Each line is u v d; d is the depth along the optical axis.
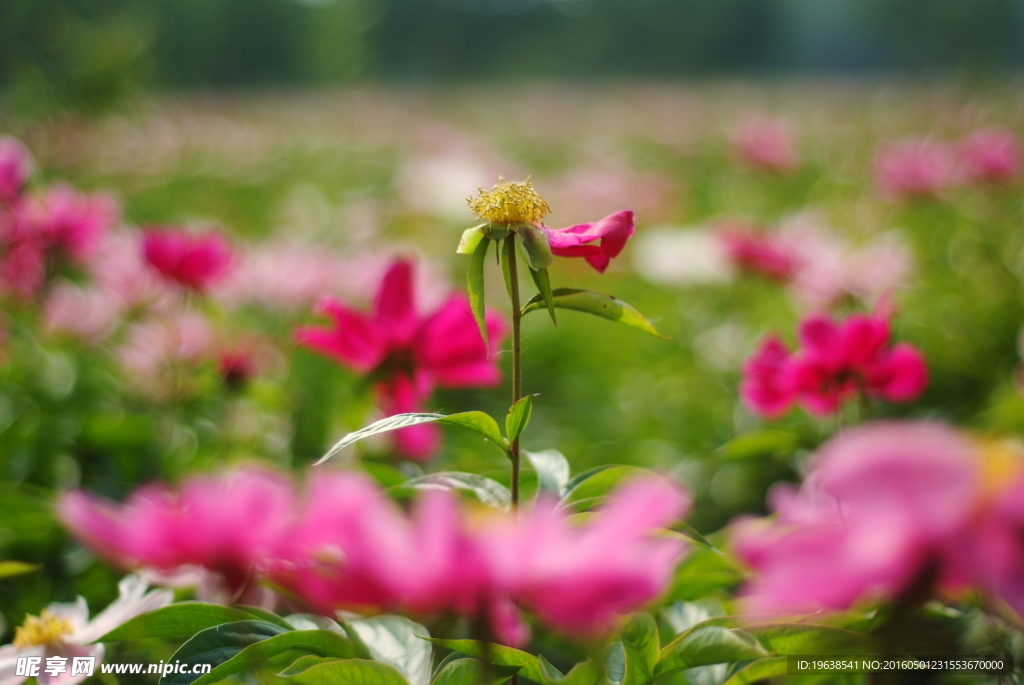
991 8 22.06
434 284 1.28
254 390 1.62
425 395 0.98
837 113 9.26
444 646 0.79
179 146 6.27
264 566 0.69
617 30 27.56
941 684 0.89
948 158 2.87
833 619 0.80
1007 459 0.60
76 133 5.25
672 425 1.90
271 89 17.98
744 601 0.81
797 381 1.02
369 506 0.64
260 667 0.78
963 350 1.94
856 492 0.60
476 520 0.64
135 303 1.68
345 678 0.76
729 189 4.14
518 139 8.02
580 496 0.83
